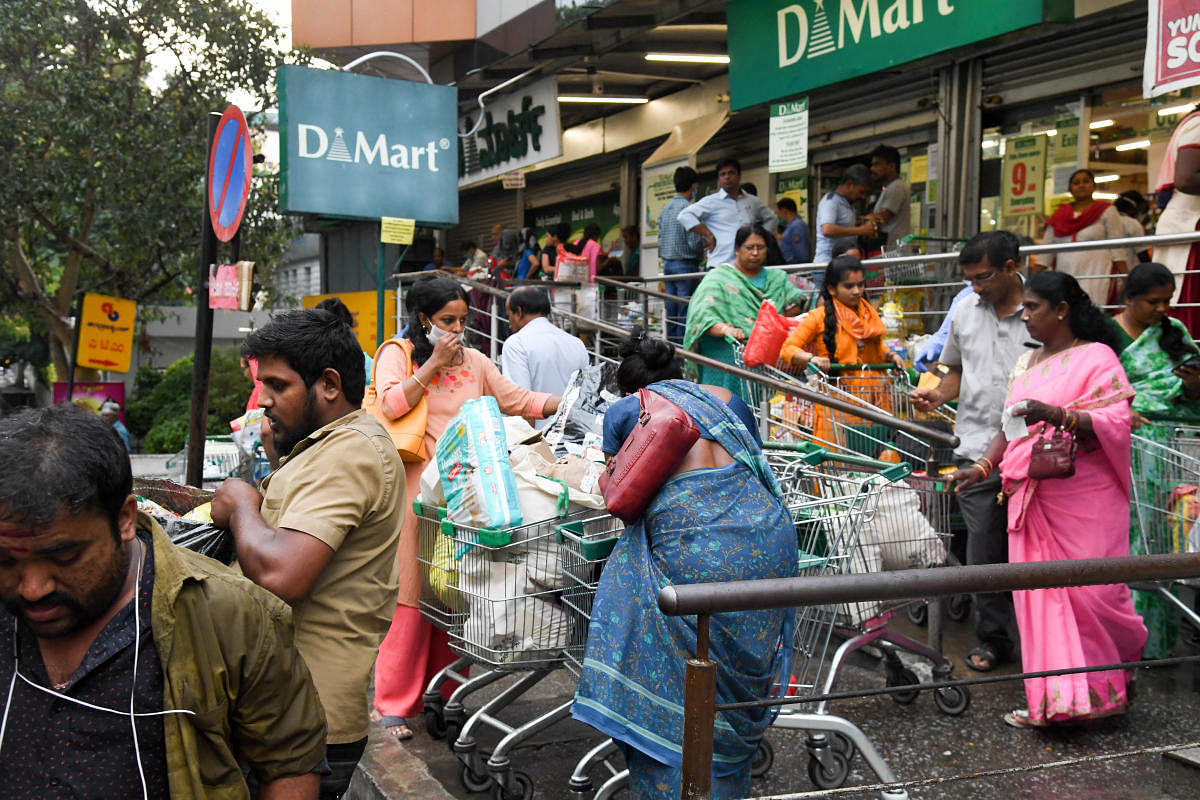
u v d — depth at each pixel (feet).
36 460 4.79
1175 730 14.61
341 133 32.50
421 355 15.03
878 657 17.60
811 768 12.96
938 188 34.88
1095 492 14.08
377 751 12.79
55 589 4.95
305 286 115.24
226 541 8.07
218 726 5.62
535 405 15.81
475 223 70.95
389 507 8.25
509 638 12.46
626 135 53.31
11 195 55.06
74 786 5.31
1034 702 14.28
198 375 20.22
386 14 50.49
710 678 8.28
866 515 13.78
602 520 12.69
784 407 20.20
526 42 42.50
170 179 56.90
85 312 51.31
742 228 23.17
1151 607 16.89
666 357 12.28
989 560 16.58
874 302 27.96
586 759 12.03
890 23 29.04
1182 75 21.11
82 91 54.49
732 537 10.03
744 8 34.47
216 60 58.13
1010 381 14.83
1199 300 20.33
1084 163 30.27
